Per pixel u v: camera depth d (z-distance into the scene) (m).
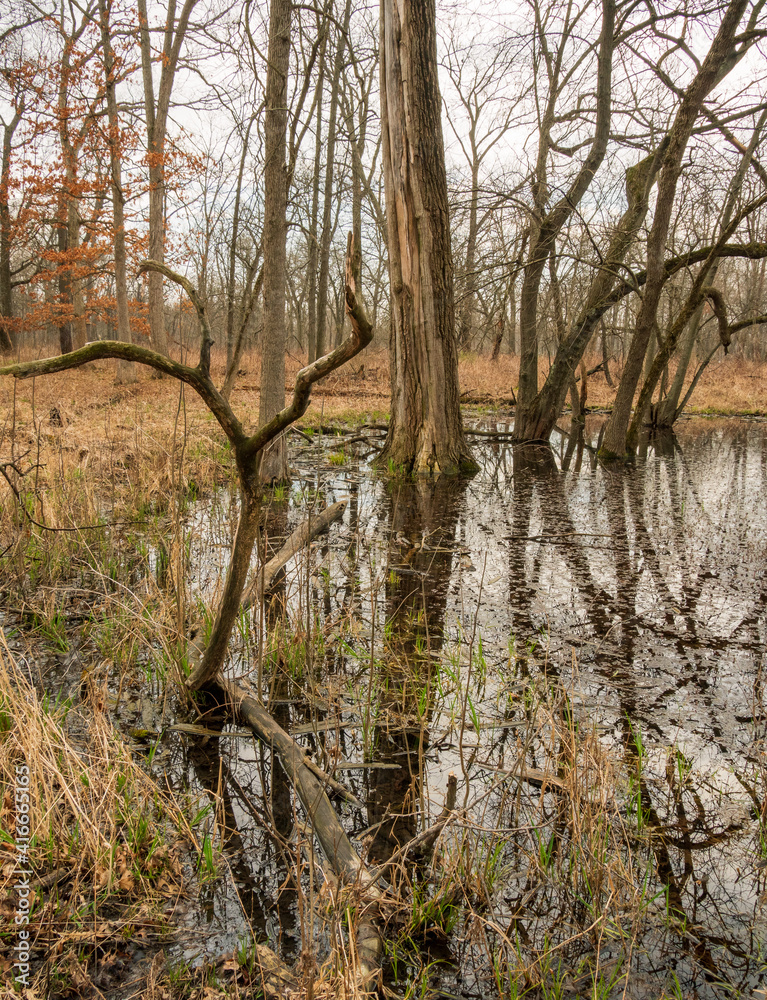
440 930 2.11
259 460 2.93
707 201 11.65
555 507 8.01
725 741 3.10
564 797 2.56
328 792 2.73
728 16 9.30
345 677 3.77
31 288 24.78
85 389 14.99
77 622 4.30
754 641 4.17
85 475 6.52
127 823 2.37
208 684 3.34
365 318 2.31
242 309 10.87
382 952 2.01
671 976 1.95
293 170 7.95
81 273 19.80
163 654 3.63
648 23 11.32
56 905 2.07
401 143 9.52
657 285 11.10
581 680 3.66
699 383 26.22
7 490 5.82
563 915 2.19
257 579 4.39
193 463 8.65
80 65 16.88
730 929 2.12
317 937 2.04
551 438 15.06
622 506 8.04
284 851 2.34
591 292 12.99
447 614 4.65
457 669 3.80
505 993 1.89
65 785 2.30
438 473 10.21
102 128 17.41
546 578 5.40
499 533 6.79
